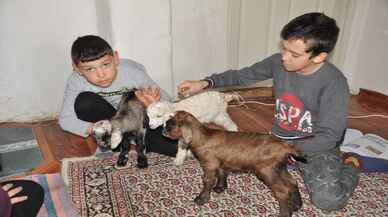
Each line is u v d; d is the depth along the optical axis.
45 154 1.47
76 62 1.13
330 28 0.99
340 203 1.08
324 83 1.07
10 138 1.61
